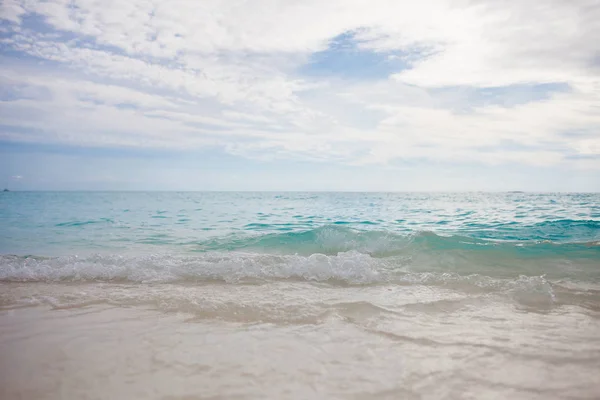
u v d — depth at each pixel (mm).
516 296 3703
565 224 10812
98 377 1975
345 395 1777
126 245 8094
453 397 1775
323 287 4129
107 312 3178
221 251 7086
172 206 26109
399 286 4188
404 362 2176
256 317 3045
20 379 1962
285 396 1760
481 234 9234
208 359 2205
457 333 2691
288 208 23172
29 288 4086
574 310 3309
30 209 22266
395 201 33406
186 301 3469
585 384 1923
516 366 2135
